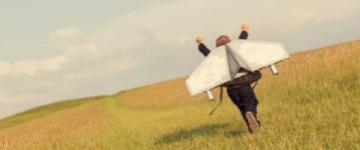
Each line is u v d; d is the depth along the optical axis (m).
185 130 15.28
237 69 10.05
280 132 9.88
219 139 11.16
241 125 12.83
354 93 13.49
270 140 9.12
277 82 25.27
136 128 20.84
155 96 60.97
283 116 12.04
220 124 14.45
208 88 10.26
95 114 57.78
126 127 22.91
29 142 22.25
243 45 10.34
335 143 7.82
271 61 10.03
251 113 10.09
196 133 13.51
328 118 10.19
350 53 25.78
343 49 30.28
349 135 8.00
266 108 15.72
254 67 9.97
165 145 12.75
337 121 9.57
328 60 25.58
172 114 26.64
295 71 27.19
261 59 10.09
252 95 10.27
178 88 63.78
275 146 8.51
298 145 8.18
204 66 10.46
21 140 23.52
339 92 14.47
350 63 20.97
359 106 10.56
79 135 21.62
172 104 41.94
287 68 33.47
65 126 33.31
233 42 10.50
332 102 12.48
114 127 24.66
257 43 10.31
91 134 21.34
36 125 61.16
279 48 10.17
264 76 34.50
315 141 8.12
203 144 11.21
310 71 24.06
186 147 11.60
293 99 16.39
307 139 8.63
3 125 94.44
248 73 10.14
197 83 10.38
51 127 33.62
